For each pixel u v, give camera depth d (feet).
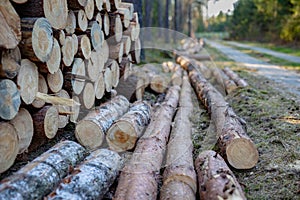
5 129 7.97
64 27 10.82
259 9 91.15
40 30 9.18
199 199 8.69
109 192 8.93
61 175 8.23
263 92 20.86
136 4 28.35
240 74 30.55
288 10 73.15
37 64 9.73
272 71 32.99
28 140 9.39
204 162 9.47
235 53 55.36
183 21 86.84
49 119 10.34
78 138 11.36
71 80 12.05
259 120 15.14
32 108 10.00
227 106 14.92
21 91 8.76
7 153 8.08
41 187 7.35
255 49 63.36
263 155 11.37
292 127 13.53
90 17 13.33
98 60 14.28
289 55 49.65
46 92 10.46
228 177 8.24
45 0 9.46
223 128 12.11
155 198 8.46
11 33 7.98
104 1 14.71
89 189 7.77
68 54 11.49
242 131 11.53
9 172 8.53
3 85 7.95
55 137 11.37
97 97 14.38
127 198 7.88
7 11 7.97
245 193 9.30
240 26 111.04
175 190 8.36
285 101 18.17
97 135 11.32
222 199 7.52
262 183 9.66
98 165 8.80
